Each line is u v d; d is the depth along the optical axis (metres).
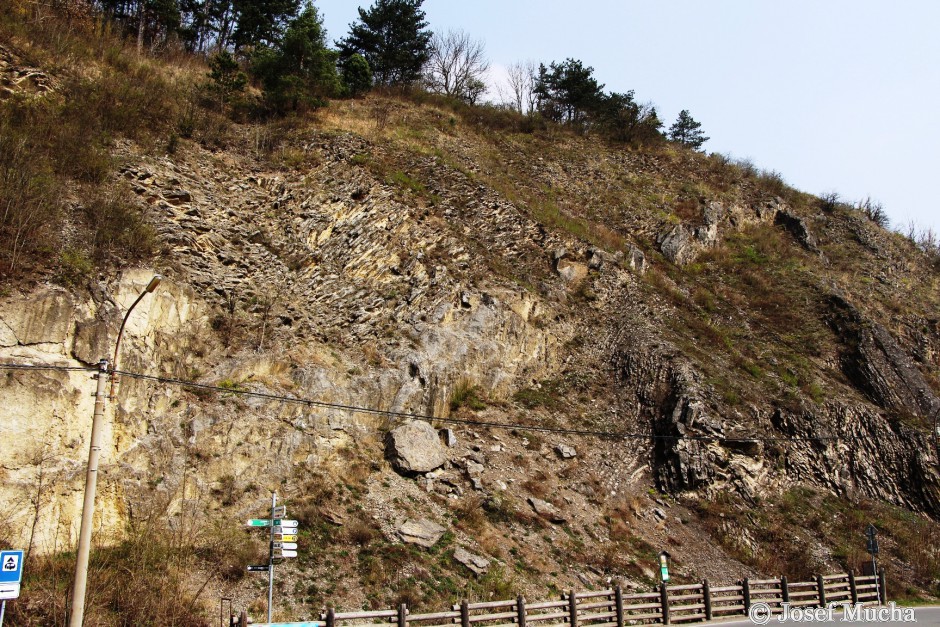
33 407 14.55
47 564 13.38
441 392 23.62
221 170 28.34
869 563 21.69
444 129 46.38
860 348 32.78
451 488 20.14
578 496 22.34
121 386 16.25
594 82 59.12
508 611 16.14
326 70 39.22
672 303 33.59
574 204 42.16
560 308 30.30
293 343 21.41
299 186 29.44
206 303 20.36
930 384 33.41
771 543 22.67
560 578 18.31
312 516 17.03
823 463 26.62
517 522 19.94
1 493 13.59
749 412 26.88
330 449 19.28
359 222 28.22
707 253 40.88
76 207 19.75
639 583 19.27
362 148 34.69
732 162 54.59
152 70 34.50
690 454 24.36
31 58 27.45
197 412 17.39
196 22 46.09
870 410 29.28
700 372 28.09
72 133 23.36
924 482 27.09
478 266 29.33
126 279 17.89
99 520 14.67
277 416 18.69
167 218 22.44
